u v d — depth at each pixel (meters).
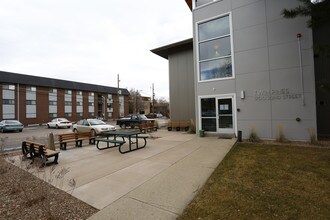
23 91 32.91
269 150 7.02
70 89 40.59
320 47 6.25
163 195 3.74
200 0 11.80
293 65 8.56
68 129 23.78
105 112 48.06
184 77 15.75
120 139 11.10
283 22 8.79
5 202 3.59
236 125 9.99
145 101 70.69
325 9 6.14
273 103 9.00
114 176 4.90
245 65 9.74
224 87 10.45
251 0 9.61
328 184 3.93
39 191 3.96
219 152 7.03
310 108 8.18
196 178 4.55
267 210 3.03
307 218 2.78
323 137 9.14
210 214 2.97
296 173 4.61
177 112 16.02
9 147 10.38
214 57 10.89
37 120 34.53
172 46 15.55
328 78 9.45
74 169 5.59
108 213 3.14
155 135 12.50
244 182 4.17
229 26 10.30
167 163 5.89
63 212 3.20
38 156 6.32
